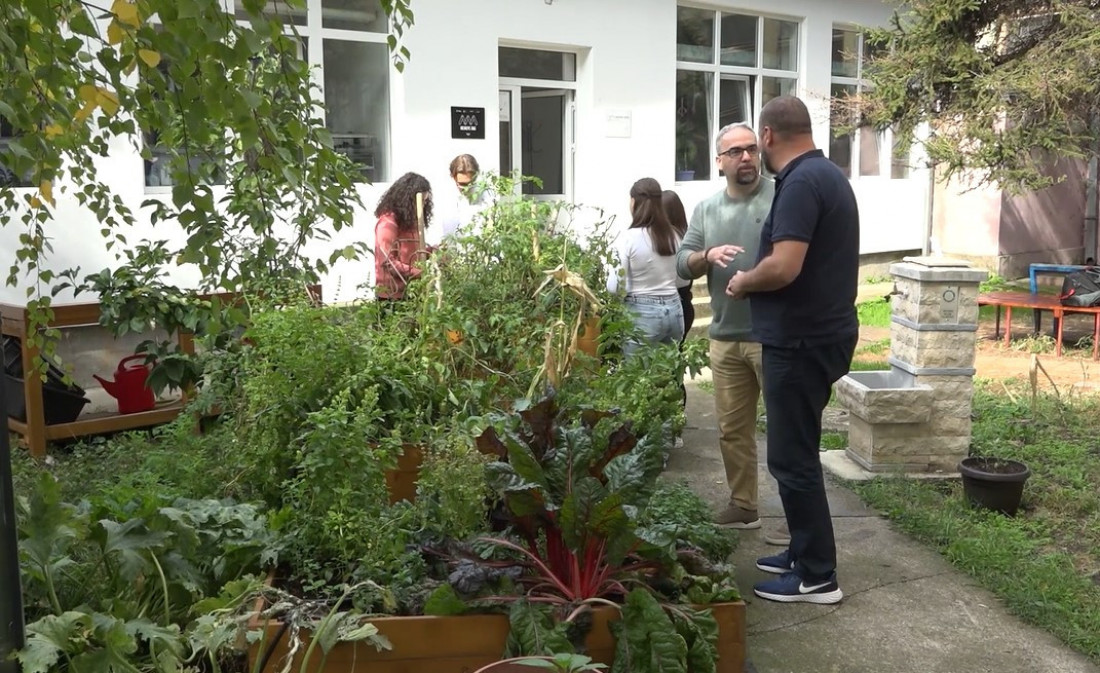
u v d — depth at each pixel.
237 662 3.01
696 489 5.63
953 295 5.83
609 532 3.00
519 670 2.43
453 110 9.68
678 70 12.14
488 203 7.09
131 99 2.79
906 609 4.11
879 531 5.03
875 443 5.90
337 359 4.06
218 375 4.69
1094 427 7.04
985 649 3.77
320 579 3.24
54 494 2.96
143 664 2.82
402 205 6.28
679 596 3.16
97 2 6.57
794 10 13.17
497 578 3.06
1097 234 16.39
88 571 3.07
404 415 4.06
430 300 4.91
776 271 3.68
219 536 3.29
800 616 4.02
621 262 5.84
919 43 10.56
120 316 5.81
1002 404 7.64
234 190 3.16
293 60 2.46
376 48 9.20
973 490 5.32
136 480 4.10
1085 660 3.70
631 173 11.41
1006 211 15.07
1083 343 10.70
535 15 10.20
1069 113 10.32
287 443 3.84
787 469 4.00
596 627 2.98
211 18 2.06
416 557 3.21
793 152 3.88
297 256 3.48
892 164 15.21
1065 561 4.63
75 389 6.10
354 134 9.17
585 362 4.85
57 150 2.88
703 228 4.69
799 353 3.85
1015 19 10.67
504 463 3.16
